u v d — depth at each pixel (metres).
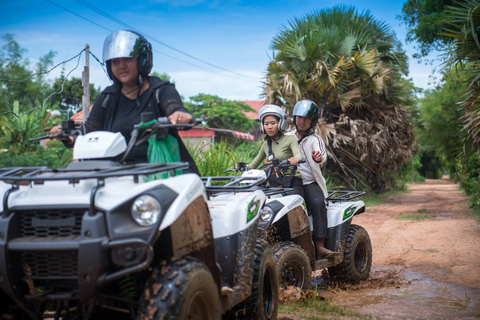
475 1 8.16
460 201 18.06
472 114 9.19
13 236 2.53
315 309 4.56
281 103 15.75
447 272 6.40
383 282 5.90
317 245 5.34
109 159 2.94
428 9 16.66
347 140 15.91
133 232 2.39
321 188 5.47
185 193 2.64
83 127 3.45
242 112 35.94
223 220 3.30
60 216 2.52
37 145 16.38
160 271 2.53
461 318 4.35
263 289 3.66
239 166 5.41
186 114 3.13
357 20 16.59
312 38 14.50
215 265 2.94
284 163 4.74
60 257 2.53
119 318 3.08
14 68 35.97
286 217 4.80
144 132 3.08
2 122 17.12
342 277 5.69
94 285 2.37
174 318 2.39
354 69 14.97
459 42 8.57
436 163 70.75
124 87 3.41
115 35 3.27
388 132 17.66
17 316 3.04
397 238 9.19
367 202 17.61
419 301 4.99
